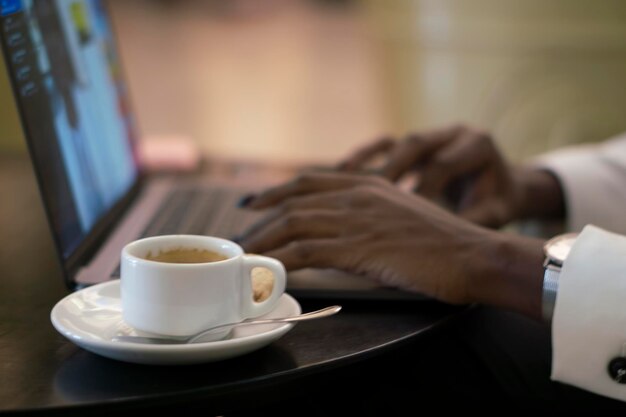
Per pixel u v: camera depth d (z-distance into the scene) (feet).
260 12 15.80
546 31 6.79
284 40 14.96
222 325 1.83
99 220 2.80
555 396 2.55
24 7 2.45
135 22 15.19
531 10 6.76
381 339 2.03
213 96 13.14
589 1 6.64
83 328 1.82
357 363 2.03
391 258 2.31
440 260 2.30
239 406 1.77
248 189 3.70
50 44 2.67
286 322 1.93
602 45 6.72
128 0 15.88
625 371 2.10
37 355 1.85
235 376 1.76
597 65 6.82
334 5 16.19
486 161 3.51
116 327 1.88
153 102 12.82
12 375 1.73
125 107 3.91
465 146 3.48
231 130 12.26
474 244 2.34
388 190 2.62
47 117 2.44
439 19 7.06
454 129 3.63
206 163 4.40
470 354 2.55
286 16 15.79
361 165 3.60
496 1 6.80
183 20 15.39
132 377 1.74
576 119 7.00
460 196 3.68
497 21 6.85
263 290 2.05
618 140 4.53
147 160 4.17
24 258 2.67
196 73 13.75
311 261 2.33
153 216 3.11
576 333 2.14
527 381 2.56
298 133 12.30
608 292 2.13
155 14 15.52
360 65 14.20
